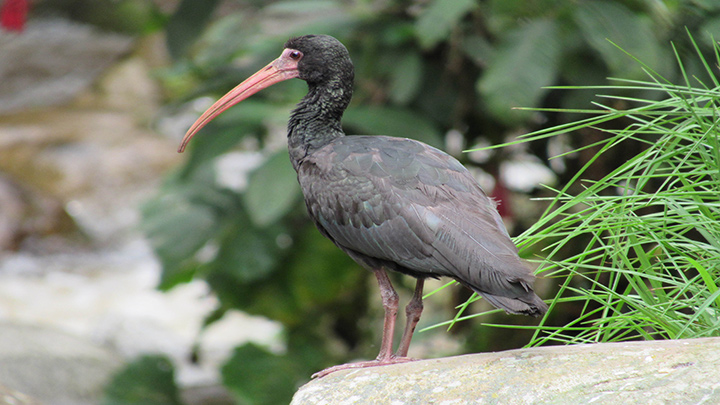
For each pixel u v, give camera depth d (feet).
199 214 39.22
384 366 19.02
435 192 19.34
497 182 38.68
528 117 31.07
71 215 89.45
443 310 46.47
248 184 36.27
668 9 32.65
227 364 41.09
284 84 36.50
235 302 40.40
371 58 35.17
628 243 19.70
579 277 35.19
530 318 38.52
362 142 21.71
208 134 36.42
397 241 19.58
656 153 19.84
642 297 19.42
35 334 55.21
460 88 36.09
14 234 85.35
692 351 16.21
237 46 38.70
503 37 32.14
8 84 92.02
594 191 20.10
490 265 17.76
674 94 22.17
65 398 49.29
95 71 95.71
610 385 15.80
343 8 38.50
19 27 46.09
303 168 22.35
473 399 16.58
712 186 20.15
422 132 33.91
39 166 88.94
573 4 31.45
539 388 16.29
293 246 39.42
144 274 83.87
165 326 71.36
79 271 83.35
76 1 88.94
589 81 32.17
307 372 40.91
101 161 90.79
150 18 50.44
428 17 31.53
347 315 43.96
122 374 43.19
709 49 32.04
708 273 18.67
